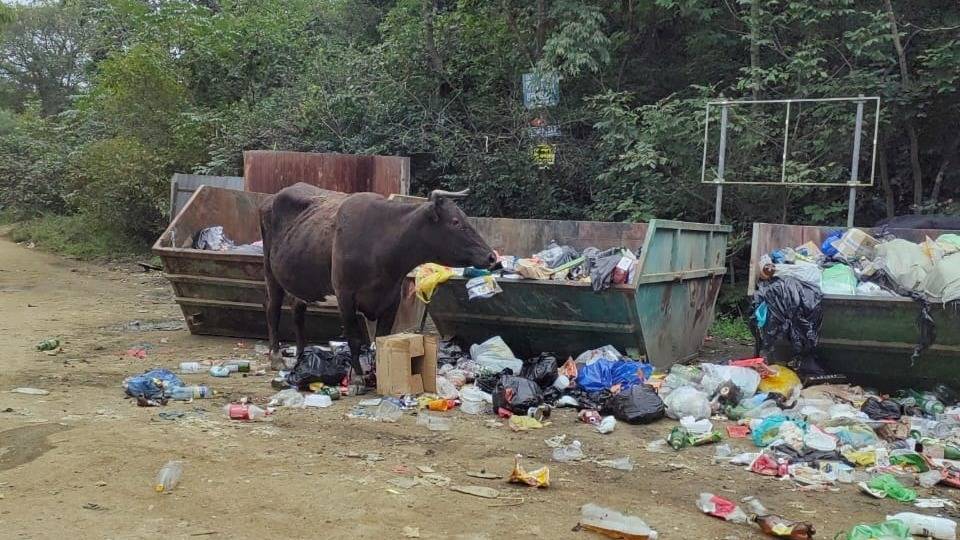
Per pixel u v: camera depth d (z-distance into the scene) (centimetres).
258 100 1847
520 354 864
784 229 826
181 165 1952
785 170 1060
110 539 393
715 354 963
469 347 881
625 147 1206
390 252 702
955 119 1141
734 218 1192
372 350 797
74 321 1134
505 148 1343
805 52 1115
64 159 2631
